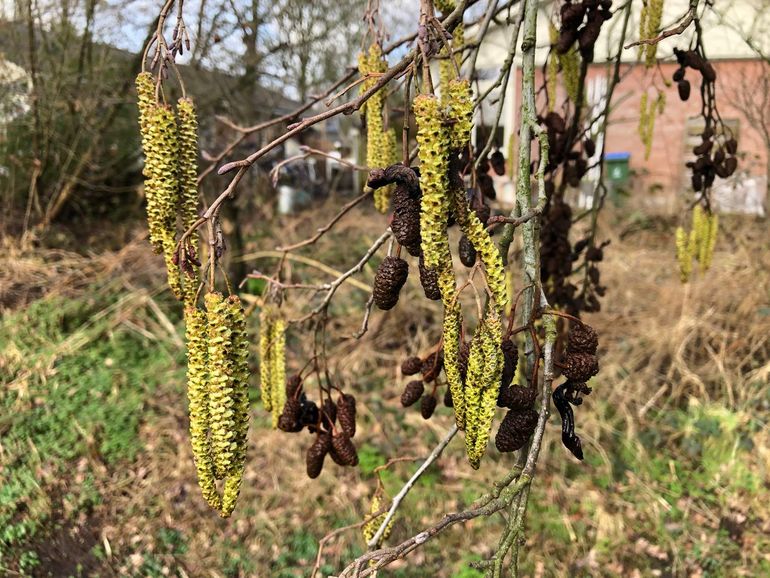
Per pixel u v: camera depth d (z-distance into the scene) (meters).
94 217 8.11
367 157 1.82
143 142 1.27
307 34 7.79
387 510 1.78
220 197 1.19
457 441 4.77
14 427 4.64
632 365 5.32
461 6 1.51
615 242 7.85
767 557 3.80
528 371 1.35
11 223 7.30
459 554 3.83
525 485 1.23
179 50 1.30
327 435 1.90
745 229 6.90
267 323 1.95
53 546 3.83
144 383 5.31
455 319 1.16
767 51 7.07
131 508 4.13
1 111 7.04
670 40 6.34
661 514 4.14
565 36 2.16
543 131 1.48
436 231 1.06
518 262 5.09
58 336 5.66
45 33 6.82
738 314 5.52
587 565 3.79
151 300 6.23
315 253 7.48
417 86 1.20
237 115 7.39
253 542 3.93
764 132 6.59
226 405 1.14
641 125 2.68
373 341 5.97
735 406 4.90
